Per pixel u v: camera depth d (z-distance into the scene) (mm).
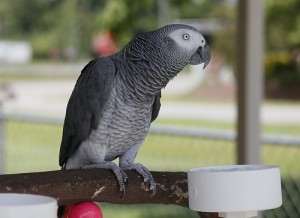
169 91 17812
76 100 2590
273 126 11422
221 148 7828
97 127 2523
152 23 16297
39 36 23750
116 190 2219
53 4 23422
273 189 1756
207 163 7133
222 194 1712
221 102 15984
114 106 2516
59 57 23562
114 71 2514
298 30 14242
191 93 17172
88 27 22766
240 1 4113
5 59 23734
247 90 4066
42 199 1445
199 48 2490
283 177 6023
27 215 1322
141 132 2646
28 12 23547
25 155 7270
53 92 16969
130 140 2631
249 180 1715
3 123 5930
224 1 17438
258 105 4074
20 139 7891
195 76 17656
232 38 16406
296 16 14148
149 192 2268
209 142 8023
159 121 11727
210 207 1725
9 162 7062
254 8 4043
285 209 4953
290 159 6781
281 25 14383
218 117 12617
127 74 2488
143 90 2480
